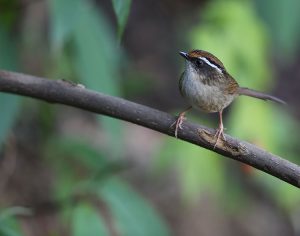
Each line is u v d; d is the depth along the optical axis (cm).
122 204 921
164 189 1488
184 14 1553
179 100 1577
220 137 660
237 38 1099
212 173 1145
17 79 695
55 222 1199
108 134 1027
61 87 690
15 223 786
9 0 948
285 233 1535
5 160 1173
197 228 1473
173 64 1602
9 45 920
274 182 1248
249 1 1132
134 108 682
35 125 1240
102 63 970
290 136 1195
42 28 1157
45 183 1255
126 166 1386
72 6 804
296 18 1074
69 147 1074
